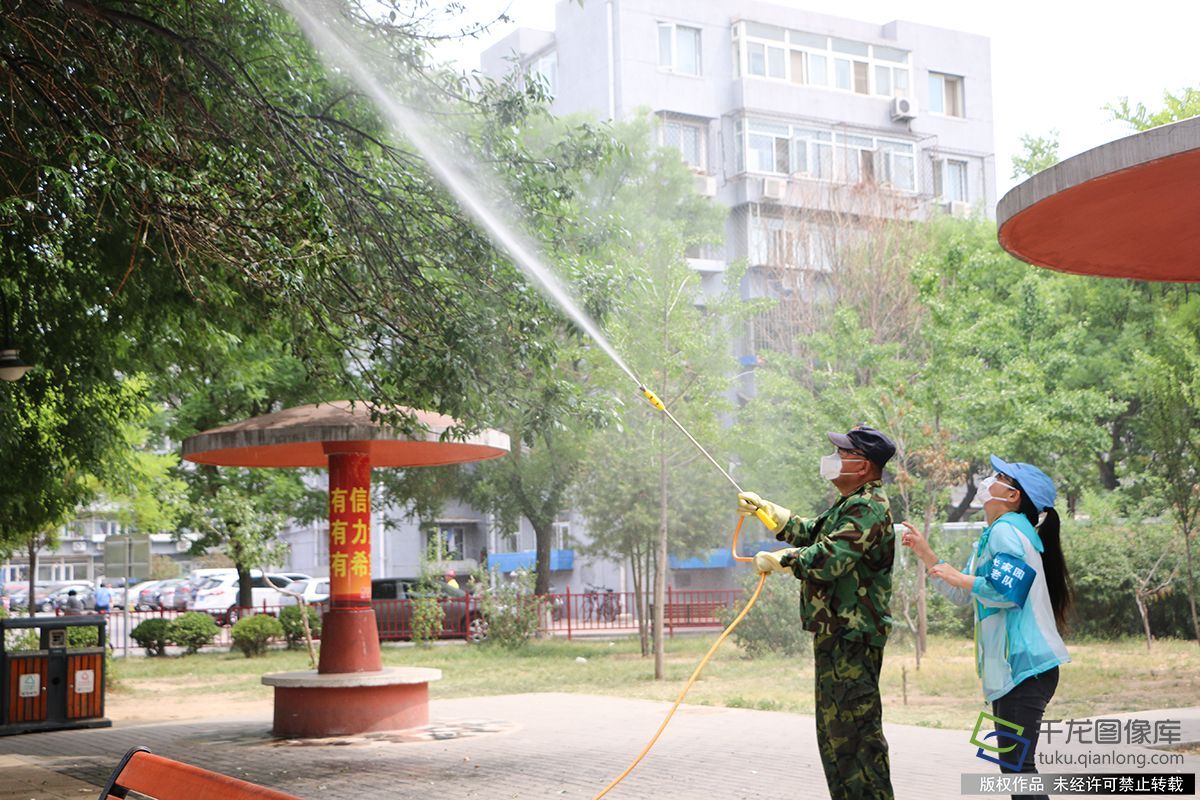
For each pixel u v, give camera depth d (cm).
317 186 934
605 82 3947
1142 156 512
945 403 2092
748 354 3481
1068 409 2336
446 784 923
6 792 930
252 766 1035
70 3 831
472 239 1024
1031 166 3036
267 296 908
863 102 4250
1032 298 2498
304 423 1166
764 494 2523
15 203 790
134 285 1161
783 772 938
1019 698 543
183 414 2677
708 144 4028
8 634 2128
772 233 3734
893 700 1468
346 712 1223
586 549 2584
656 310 1928
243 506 2670
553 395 1078
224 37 974
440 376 960
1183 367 2067
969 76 4525
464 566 4075
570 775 950
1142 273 713
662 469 1980
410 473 2964
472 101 1081
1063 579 568
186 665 2431
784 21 4162
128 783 513
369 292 980
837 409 2325
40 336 1307
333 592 1269
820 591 542
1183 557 2230
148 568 2303
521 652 2523
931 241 3164
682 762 998
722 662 2134
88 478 2088
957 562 2433
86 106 817
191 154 842
